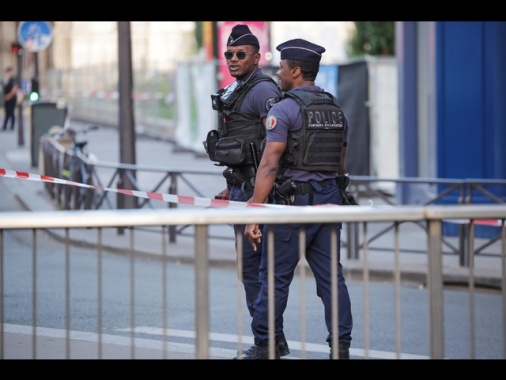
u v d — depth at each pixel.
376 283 30.92
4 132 93.31
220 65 68.12
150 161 69.38
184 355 20.02
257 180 17.38
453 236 36.41
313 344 21.80
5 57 121.50
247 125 18.84
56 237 39.25
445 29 38.53
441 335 13.64
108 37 116.12
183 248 35.44
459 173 38.62
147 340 21.92
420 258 33.31
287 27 76.81
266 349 17.52
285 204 17.48
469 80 38.41
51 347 20.67
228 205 16.73
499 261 32.22
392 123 49.81
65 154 45.62
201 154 70.25
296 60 17.92
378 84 49.16
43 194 50.72
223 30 69.12
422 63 42.00
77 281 30.19
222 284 30.08
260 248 18.64
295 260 17.20
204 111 69.81
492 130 38.19
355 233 32.81
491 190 37.72
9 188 53.53
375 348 21.67
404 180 33.38
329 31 78.06
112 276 31.34
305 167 17.52
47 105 61.97
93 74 106.06
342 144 18.05
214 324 24.02
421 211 13.57
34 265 13.08
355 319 25.06
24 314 24.92
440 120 38.78
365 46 80.06
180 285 29.67
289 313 25.48
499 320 25.16
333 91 48.53
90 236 38.31
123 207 39.84
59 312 25.27
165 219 13.08
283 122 17.39
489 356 21.27
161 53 111.31
